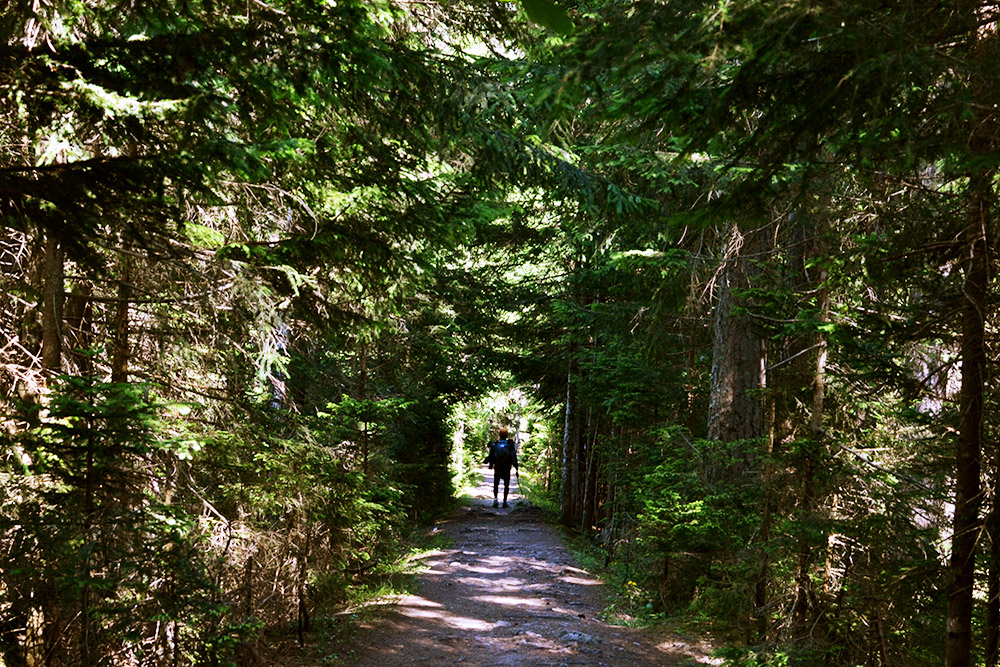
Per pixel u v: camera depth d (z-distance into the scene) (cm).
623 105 368
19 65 382
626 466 1366
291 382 1195
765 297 711
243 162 418
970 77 340
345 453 1019
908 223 501
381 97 612
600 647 839
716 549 942
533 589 1191
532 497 3306
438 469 2112
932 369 563
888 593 534
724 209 427
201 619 568
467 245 817
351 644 799
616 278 1494
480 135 705
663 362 1402
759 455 787
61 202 386
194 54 412
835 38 311
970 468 479
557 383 2234
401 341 1502
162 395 773
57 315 610
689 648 851
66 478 458
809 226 720
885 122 352
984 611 523
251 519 811
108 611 458
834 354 625
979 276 473
